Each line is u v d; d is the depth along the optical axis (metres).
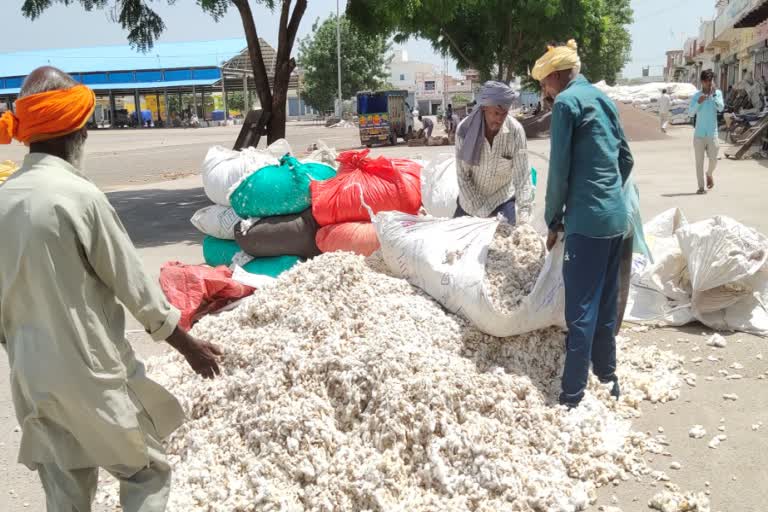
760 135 18.00
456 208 5.77
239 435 3.59
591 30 39.22
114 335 2.56
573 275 3.91
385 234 4.75
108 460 2.55
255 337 4.09
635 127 27.31
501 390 3.84
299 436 3.43
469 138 5.05
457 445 3.41
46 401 2.40
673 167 16.20
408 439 3.46
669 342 5.26
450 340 4.14
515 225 5.20
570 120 3.81
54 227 2.35
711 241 5.40
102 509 3.45
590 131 3.86
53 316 2.37
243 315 4.38
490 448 3.42
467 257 4.36
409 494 3.26
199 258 8.61
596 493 3.41
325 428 3.48
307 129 54.03
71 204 2.38
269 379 3.71
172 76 68.56
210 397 3.80
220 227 7.14
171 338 2.72
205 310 5.89
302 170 6.64
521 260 4.49
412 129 35.19
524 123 30.38
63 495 2.57
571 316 3.94
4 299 2.42
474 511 3.23
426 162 7.23
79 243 2.40
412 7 12.70
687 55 61.72
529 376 4.16
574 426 3.76
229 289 5.92
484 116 5.03
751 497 3.32
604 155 3.87
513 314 4.07
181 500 3.24
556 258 4.17
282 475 3.33
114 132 57.16
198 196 15.12
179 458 3.61
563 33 33.28
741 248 5.35
